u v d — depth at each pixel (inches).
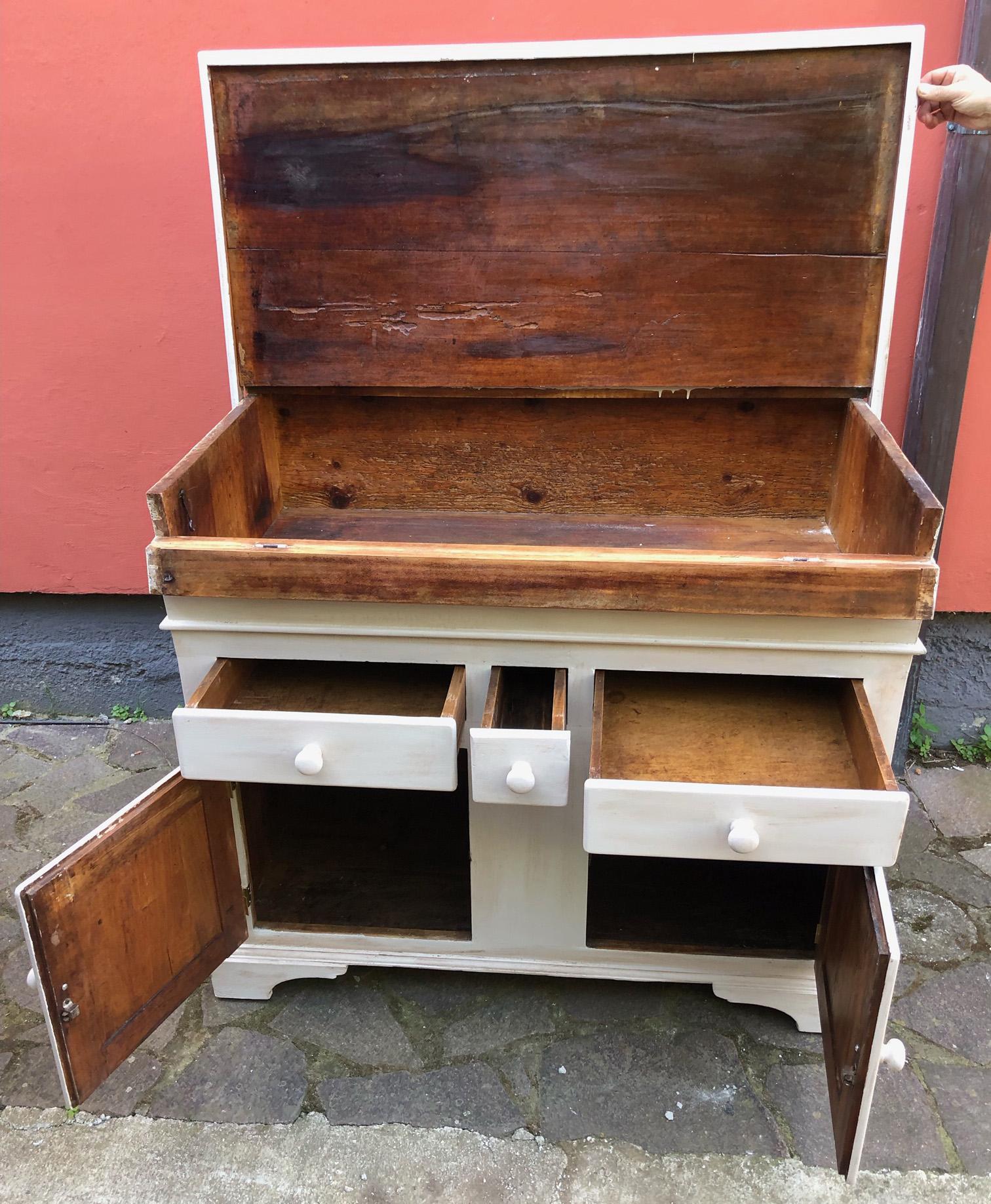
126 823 40.8
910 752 78.7
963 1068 50.7
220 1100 49.3
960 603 75.2
